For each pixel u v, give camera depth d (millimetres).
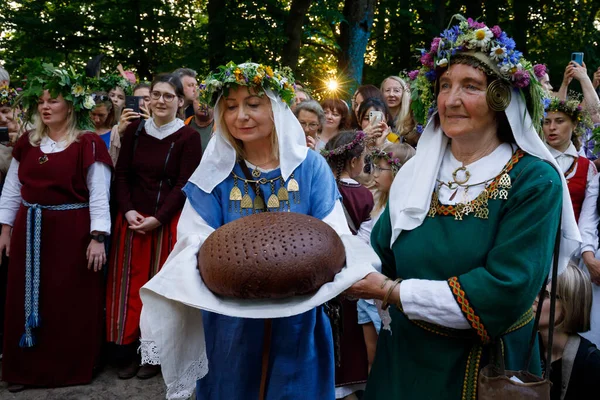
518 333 1617
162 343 1625
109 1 10484
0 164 4020
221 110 1970
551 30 13430
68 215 3500
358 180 3314
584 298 2131
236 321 1932
